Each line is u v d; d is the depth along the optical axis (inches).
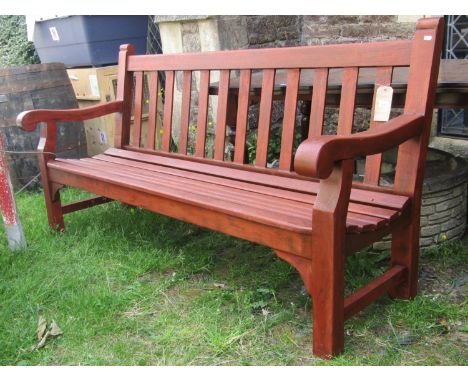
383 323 73.8
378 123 75.8
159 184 86.9
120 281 89.9
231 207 71.6
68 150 153.7
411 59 71.9
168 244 105.0
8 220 102.5
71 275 92.5
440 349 67.7
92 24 166.4
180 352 70.3
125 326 76.4
